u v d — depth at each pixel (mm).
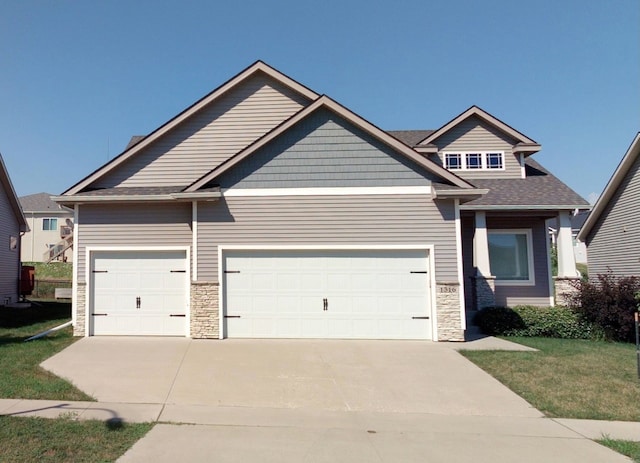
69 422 6008
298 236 11742
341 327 11695
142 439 5543
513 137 16453
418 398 7492
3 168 18453
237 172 11891
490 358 9891
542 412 6938
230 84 13320
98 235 12164
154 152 13258
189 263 12078
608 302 12750
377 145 11914
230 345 10867
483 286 14078
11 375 8156
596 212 18688
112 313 12047
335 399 7395
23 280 20594
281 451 5312
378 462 5074
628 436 5996
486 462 5125
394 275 11773
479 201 14438
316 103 11781
